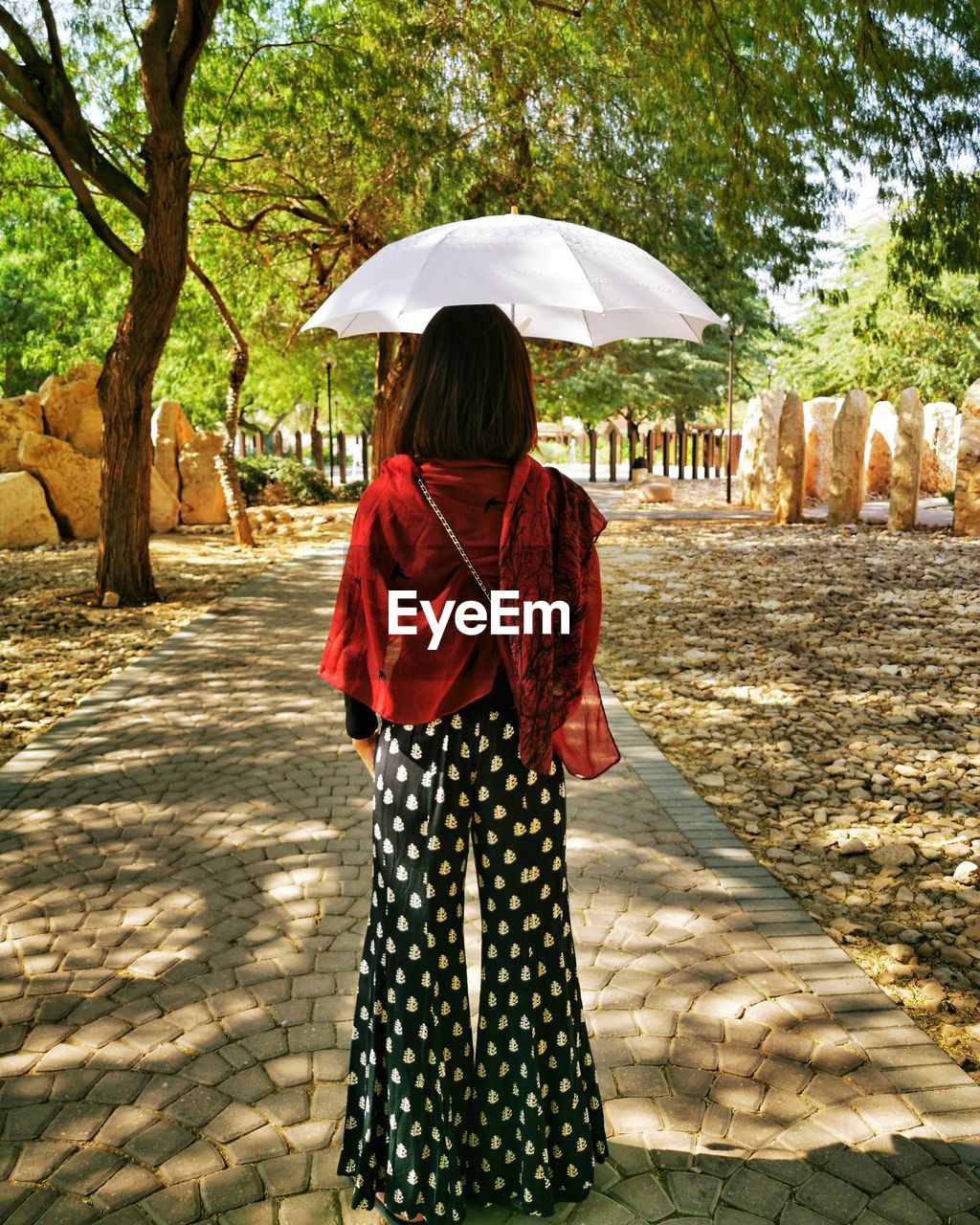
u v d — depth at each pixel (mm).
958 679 6504
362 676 1937
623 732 5547
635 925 3357
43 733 5531
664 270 2828
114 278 14742
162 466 16438
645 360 27891
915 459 13117
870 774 4883
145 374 9227
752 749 5293
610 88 12750
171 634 8188
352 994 2949
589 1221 2107
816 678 6637
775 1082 2537
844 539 12703
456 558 1885
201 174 13211
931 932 3373
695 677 6711
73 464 14156
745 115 10930
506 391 1916
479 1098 2049
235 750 5211
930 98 10898
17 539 13453
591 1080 2195
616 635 8016
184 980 3025
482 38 11734
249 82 11828
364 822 4258
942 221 11945
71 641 7871
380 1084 2064
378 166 13586
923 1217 2105
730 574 10539
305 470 21047
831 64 10586
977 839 4102
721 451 34875
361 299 2844
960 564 10359
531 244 2729
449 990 2004
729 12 10203
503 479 1914
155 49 8320
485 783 1959
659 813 4375
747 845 4105
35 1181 2209
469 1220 2127
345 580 1950
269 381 27375
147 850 3975
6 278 25047
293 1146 2324
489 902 2008
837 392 35219
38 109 8422
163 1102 2475
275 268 17812
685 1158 2279
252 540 13523
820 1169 2240
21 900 3553
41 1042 2713
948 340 30016
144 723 5688
